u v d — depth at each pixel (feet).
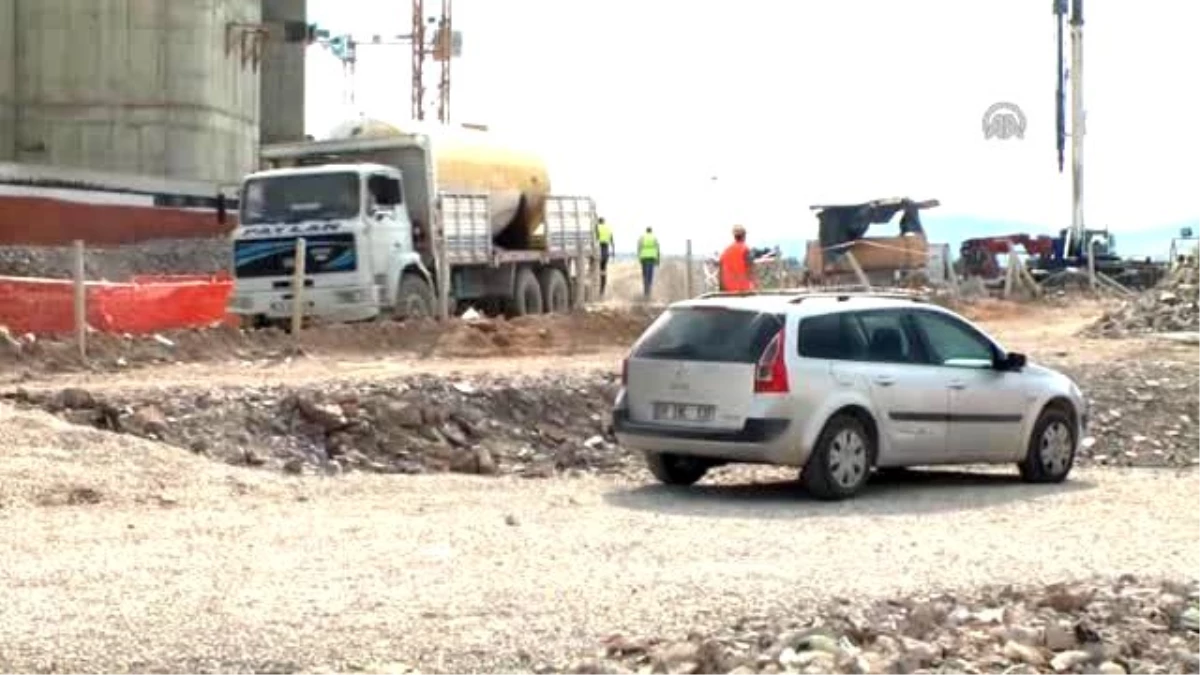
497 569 30.25
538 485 45.60
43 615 25.41
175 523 36.11
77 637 23.88
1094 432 60.54
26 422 45.70
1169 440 60.39
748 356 42.22
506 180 101.14
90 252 141.59
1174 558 32.63
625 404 44.65
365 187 84.23
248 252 84.07
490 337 83.41
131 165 191.42
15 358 64.85
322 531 35.04
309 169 85.20
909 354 44.73
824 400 42.27
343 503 40.27
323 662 22.75
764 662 22.99
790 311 42.75
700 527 36.76
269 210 84.79
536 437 57.11
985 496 43.83
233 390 55.72
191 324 79.20
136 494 40.45
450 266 93.50
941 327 45.91
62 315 72.79
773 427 41.75
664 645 23.72
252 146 208.95
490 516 38.01
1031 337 93.86
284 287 83.82
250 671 22.24
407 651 23.43
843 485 42.63
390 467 52.54
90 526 35.50
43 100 191.93
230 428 52.29
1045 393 47.32
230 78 202.28
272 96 250.57
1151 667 23.94
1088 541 34.91
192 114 192.95
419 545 33.12
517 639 24.25
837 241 136.77
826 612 26.27
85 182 159.43
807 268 138.41
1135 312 98.07
